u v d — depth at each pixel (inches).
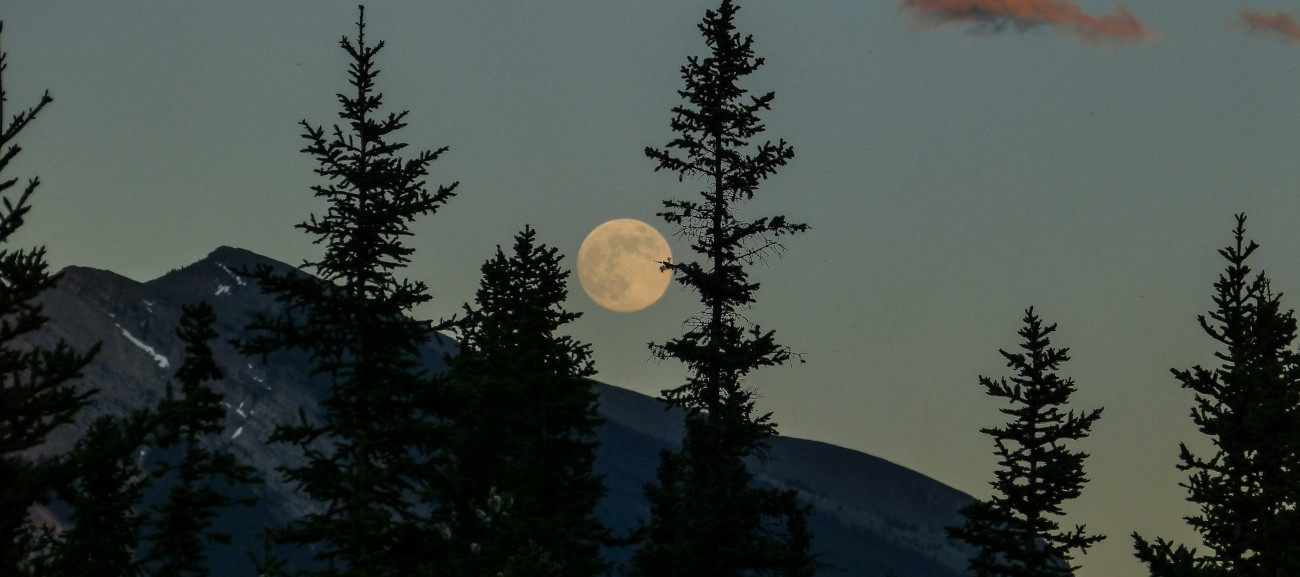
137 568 2100.1
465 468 2301.9
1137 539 2262.6
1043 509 3019.2
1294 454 2281.0
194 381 2333.9
